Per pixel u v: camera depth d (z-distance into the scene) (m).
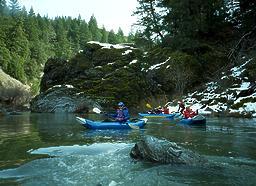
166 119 21.28
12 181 5.58
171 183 5.50
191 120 17.05
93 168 6.43
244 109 22.27
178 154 6.95
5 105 42.19
